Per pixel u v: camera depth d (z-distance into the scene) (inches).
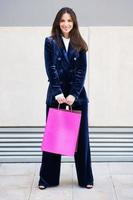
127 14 232.1
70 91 191.6
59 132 190.5
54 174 201.9
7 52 233.1
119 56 233.5
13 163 242.7
